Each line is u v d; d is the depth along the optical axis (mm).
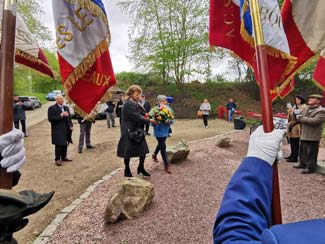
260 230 857
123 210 3721
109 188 4922
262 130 1204
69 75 1996
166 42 22172
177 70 22906
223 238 844
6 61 1233
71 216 3879
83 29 2027
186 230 3473
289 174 5754
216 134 11750
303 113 5762
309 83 21359
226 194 995
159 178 5395
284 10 2188
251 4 1472
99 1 2023
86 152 8016
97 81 2098
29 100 24578
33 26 17781
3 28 1250
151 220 3717
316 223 628
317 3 2092
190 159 6879
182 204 4234
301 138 5824
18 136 1195
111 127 13414
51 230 3502
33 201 989
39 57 1863
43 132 12422
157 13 21344
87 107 2072
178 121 18328
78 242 3219
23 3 17062
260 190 984
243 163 1078
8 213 858
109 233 3406
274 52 1764
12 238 922
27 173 6082
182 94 22500
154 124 5520
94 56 2037
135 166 6258
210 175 5668
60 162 6676
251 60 1968
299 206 4164
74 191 4996
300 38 2146
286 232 606
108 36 2066
